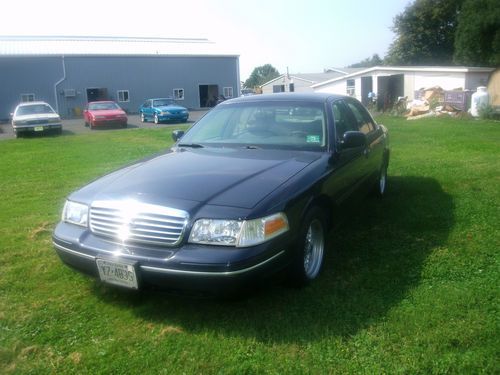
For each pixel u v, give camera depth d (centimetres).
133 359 284
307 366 271
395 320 313
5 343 302
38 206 655
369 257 422
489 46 3581
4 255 453
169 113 2470
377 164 578
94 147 1357
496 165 841
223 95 4056
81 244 331
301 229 340
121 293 366
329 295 351
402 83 2669
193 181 343
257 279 301
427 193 646
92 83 3491
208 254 294
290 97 488
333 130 438
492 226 498
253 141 444
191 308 339
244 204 309
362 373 263
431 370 264
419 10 4269
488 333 295
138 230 312
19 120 1814
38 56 3272
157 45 4022
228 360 279
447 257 416
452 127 1570
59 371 275
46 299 361
